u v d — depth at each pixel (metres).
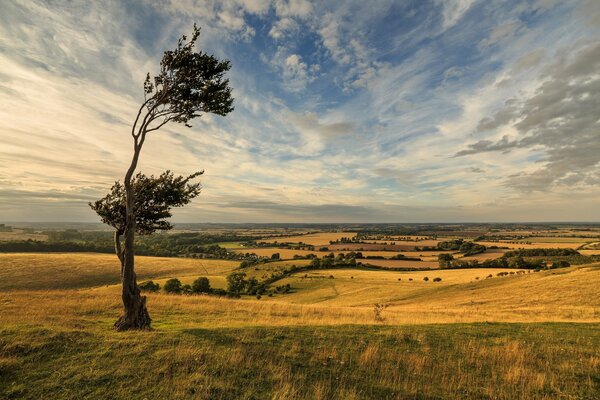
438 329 15.71
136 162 16.30
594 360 11.48
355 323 17.41
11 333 11.68
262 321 18.89
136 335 12.56
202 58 16.78
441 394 9.30
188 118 17.59
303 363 10.80
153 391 8.63
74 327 14.49
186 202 18.52
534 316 24.83
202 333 13.10
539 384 9.79
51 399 8.21
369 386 9.58
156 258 95.25
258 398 8.55
